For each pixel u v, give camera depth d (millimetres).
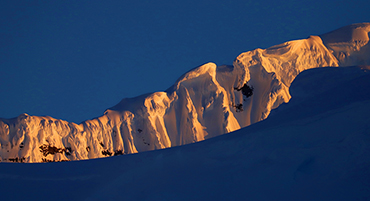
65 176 37188
